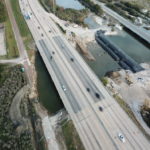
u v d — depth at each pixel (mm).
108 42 156500
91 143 83688
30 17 191000
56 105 106812
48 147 84625
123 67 134625
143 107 98750
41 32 166875
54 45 149125
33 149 83250
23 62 134125
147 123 91688
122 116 94500
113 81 117812
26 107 102875
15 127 92375
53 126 93188
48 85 120000
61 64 129125
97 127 89562
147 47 160250
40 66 134750
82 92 107812
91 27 181250
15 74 122250
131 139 84750
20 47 148750
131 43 164750
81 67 126375
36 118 97000
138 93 109000
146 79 119250
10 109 101438
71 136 87438
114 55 144375
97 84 113375
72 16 198375
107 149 81312
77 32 170625
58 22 185625
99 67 136750
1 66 128875
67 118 94562
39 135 88875
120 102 102312
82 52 148500
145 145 82688
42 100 110188
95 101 102312
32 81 120312
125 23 185375
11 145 84688
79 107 99250
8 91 111188
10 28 171625
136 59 145750
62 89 110125
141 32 170125
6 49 146000
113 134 86688
